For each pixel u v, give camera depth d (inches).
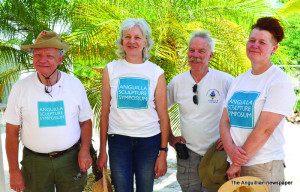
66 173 94.3
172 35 165.6
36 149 90.4
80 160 94.4
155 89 99.0
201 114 103.4
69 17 172.2
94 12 156.6
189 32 160.7
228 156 90.5
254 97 83.2
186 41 158.7
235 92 89.4
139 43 95.7
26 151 92.8
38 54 87.7
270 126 79.7
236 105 86.7
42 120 88.7
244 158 83.0
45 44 86.7
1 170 98.8
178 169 112.1
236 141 87.9
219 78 103.7
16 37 181.6
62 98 90.8
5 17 167.2
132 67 97.7
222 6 165.0
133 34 95.3
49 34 88.7
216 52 153.0
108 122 102.6
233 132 88.7
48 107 89.2
